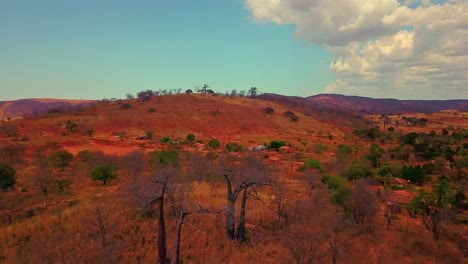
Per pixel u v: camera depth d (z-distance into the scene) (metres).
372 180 41.12
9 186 34.12
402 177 45.34
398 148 64.25
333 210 28.62
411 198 33.41
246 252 21.53
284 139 90.94
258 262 20.14
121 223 24.16
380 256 22.14
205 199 29.72
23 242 21.53
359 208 28.06
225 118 118.56
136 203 26.30
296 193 34.03
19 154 53.56
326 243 23.00
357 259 21.59
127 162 44.28
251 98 165.88
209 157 52.50
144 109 122.56
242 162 43.84
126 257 20.09
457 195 33.09
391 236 25.31
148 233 23.14
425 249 23.75
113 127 99.62
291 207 28.33
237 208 25.25
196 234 23.22
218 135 99.12
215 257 20.53
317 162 49.50
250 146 76.19
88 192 34.12
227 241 22.86
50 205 29.23
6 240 21.80
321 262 20.48
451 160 55.84
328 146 77.62
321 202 30.11
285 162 57.72
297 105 167.88
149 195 20.03
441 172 50.88
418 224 28.41
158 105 129.25
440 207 29.52
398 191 36.22
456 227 27.61
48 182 34.44
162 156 45.91
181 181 31.55
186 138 82.31
